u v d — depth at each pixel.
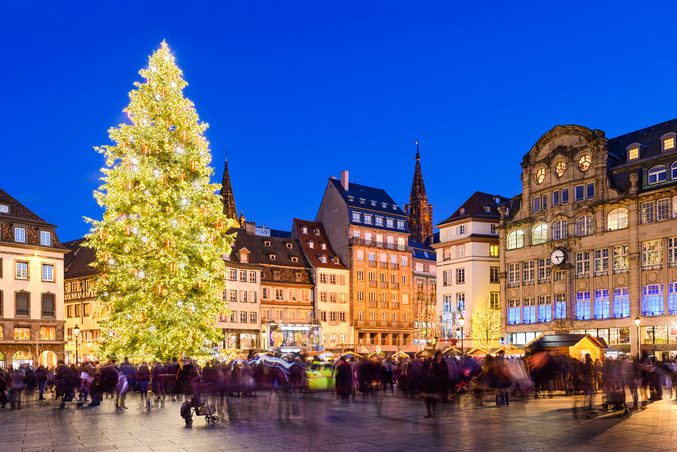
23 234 75.25
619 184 68.12
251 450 16.66
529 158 78.38
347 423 22.16
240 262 100.69
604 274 68.44
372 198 122.56
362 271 115.00
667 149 65.25
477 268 89.56
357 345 112.12
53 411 29.55
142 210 41.91
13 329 73.12
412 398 33.06
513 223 79.19
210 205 44.22
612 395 25.14
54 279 77.19
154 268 42.03
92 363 36.38
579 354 40.94
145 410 29.50
